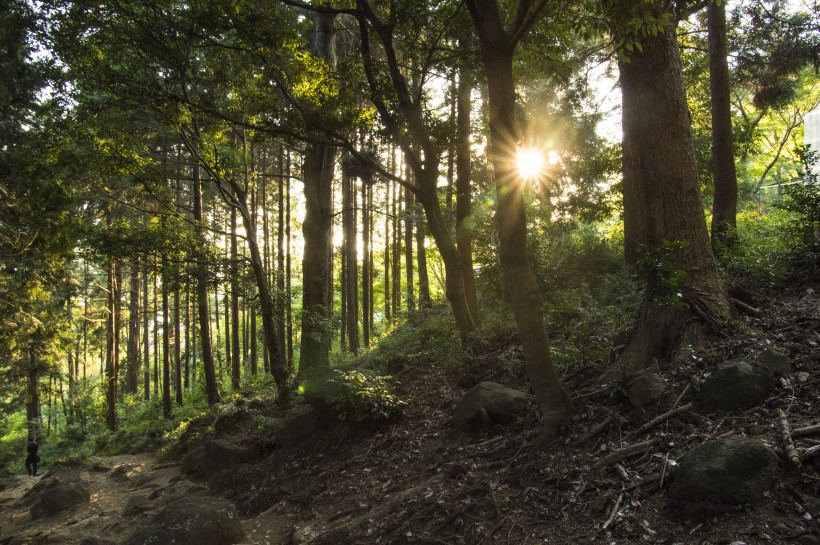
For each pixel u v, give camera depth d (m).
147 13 9.92
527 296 5.88
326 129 9.72
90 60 10.73
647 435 5.00
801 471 3.83
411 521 5.53
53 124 12.23
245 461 10.92
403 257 33.31
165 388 23.14
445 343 10.81
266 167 26.16
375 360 12.55
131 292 28.94
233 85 11.91
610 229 18.83
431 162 9.97
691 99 16.06
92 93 11.66
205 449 11.50
